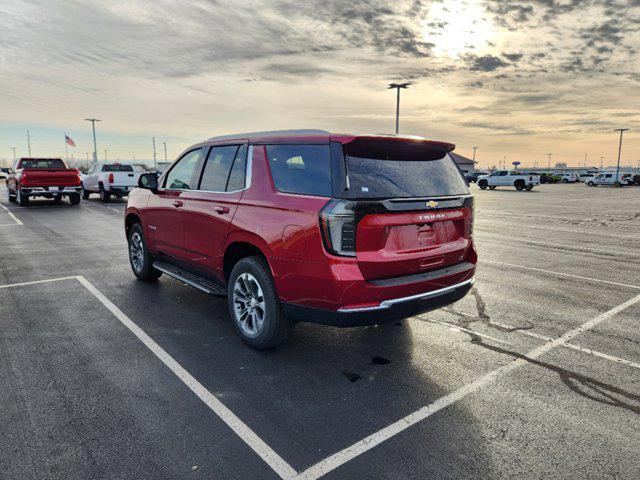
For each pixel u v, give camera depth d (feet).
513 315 16.70
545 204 75.97
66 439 8.96
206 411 10.04
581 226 44.45
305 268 11.20
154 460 8.37
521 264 25.75
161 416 9.82
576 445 8.96
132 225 21.44
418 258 11.72
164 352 13.15
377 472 8.12
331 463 8.34
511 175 138.82
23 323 15.42
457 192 13.14
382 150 11.91
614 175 171.22
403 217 11.35
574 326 15.58
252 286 13.17
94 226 40.29
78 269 23.45
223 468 8.18
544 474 8.11
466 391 11.07
